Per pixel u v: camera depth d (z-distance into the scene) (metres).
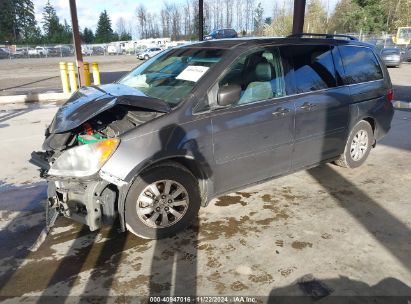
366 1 47.41
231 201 4.12
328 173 4.95
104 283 2.82
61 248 3.28
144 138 3.09
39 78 18.95
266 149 3.82
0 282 2.84
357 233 3.47
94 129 3.35
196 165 3.39
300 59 4.11
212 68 3.50
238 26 65.69
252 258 3.10
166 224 3.38
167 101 3.40
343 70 4.56
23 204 4.16
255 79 3.72
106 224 3.15
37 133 7.03
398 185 4.57
